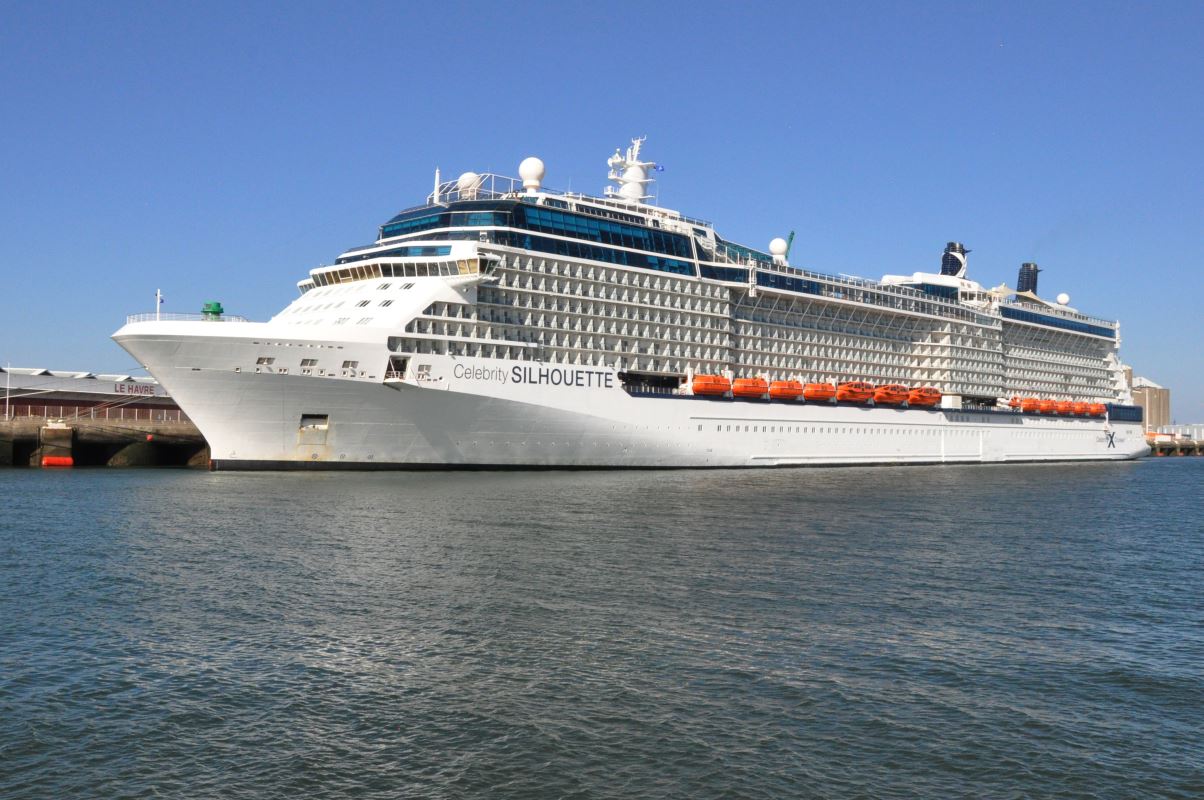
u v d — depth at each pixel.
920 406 110.12
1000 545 43.12
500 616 27.48
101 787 16.72
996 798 16.62
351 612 27.75
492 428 71.12
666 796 16.56
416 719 19.73
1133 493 75.44
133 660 23.14
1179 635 27.03
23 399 93.56
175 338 60.34
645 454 81.69
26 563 34.31
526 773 17.36
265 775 17.25
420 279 70.31
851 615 28.42
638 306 82.38
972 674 22.97
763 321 96.06
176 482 62.59
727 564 36.06
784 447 94.38
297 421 64.75
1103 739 19.16
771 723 19.67
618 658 23.72
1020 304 130.38
